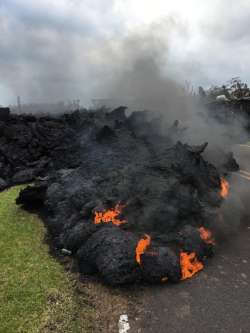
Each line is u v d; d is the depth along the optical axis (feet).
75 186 27.94
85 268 19.98
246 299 17.65
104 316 16.43
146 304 17.33
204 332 15.39
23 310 16.28
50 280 18.85
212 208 25.09
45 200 28.81
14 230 25.41
